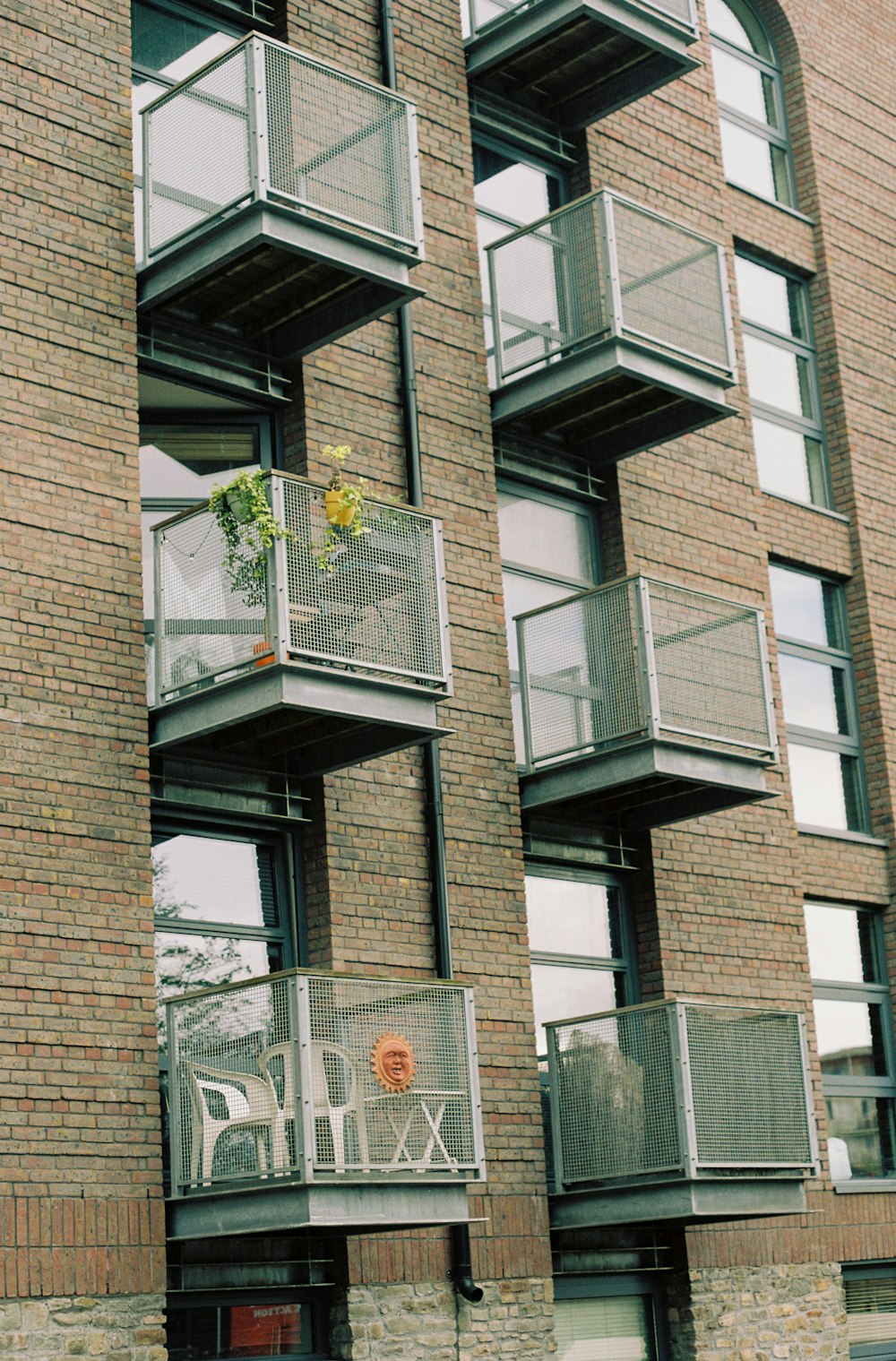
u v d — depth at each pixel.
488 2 17.14
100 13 14.03
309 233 13.59
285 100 13.69
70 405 13.02
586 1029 14.52
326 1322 12.97
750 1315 15.68
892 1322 17.53
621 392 16.20
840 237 20.94
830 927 18.59
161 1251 11.84
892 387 21.02
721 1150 13.94
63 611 12.59
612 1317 15.14
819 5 21.70
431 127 16.34
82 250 13.41
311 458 14.49
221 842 13.59
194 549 12.92
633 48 17.11
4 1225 11.20
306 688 12.53
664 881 16.23
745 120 20.75
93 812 12.38
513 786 15.15
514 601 16.20
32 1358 11.11
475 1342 13.51
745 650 15.70
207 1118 11.93
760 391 19.81
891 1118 18.36
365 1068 12.02
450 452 15.55
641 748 14.73
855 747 19.48
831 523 19.78
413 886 14.21
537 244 16.19
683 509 17.61
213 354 14.31
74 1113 11.72
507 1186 14.04
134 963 12.29
